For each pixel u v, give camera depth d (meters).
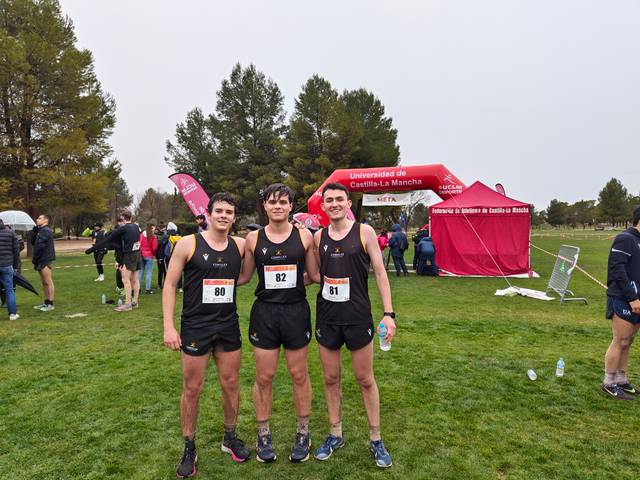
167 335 2.48
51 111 21.48
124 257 7.38
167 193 52.69
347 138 26.41
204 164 33.31
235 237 2.72
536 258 17.02
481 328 5.95
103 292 9.39
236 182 30.44
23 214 13.77
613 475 2.48
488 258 11.77
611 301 3.57
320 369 4.36
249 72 32.00
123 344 5.31
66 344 5.32
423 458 2.67
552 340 5.34
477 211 11.76
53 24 21.88
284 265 2.59
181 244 2.54
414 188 13.42
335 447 2.78
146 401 3.59
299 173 27.67
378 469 2.56
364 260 2.62
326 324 2.65
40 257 7.41
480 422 3.16
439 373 4.18
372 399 2.65
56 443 2.90
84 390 3.83
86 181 21.52
